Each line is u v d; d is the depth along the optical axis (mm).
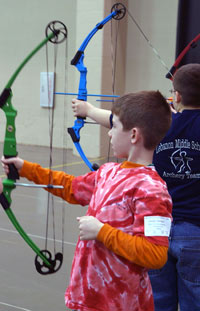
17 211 4000
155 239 1199
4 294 2402
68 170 5992
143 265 1211
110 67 7105
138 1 7250
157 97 1323
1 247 3084
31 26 8297
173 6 6980
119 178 1309
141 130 1291
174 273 1727
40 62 8242
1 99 1494
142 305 1334
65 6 7836
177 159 1684
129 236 1224
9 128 1505
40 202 4348
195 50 3855
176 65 2631
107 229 1236
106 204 1299
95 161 6773
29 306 2277
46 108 8250
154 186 1248
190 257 1624
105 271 1295
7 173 1510
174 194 1679
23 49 8445
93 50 6938
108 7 6848
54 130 8234
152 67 7285
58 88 8062
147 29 7262
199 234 1630
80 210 4113
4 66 8734
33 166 1500
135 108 1287
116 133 1332
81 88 2141
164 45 7156
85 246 1335
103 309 1303
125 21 7289
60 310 2254
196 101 1713
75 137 2174
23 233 1515
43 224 3633
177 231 1645
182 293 1673
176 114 1725
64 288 2514
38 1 8141
